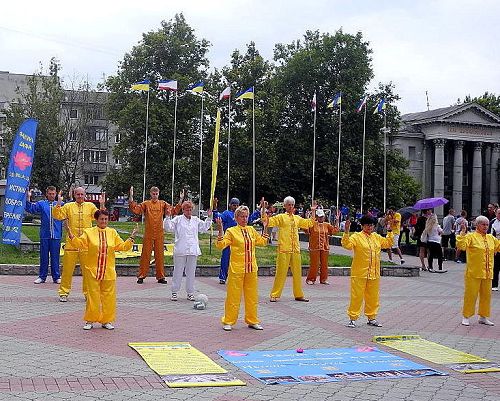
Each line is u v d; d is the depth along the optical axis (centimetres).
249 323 1073
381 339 1005
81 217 1311
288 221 1392
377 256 1137
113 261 1020
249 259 1058
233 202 1658
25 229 3058
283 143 5300
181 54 4803
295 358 868
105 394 669
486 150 7619
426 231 2192
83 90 5519
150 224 1564
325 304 1377
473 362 883
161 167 4581
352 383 756
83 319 1067
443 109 7500
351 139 5159
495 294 1673
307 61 5247
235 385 725
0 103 7488
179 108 4644
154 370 767
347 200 5103
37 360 800
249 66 4906
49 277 1609
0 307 1164
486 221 1189
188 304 1295
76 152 5403
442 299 1527
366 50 5331
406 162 5391
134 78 4712
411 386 752
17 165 1650
